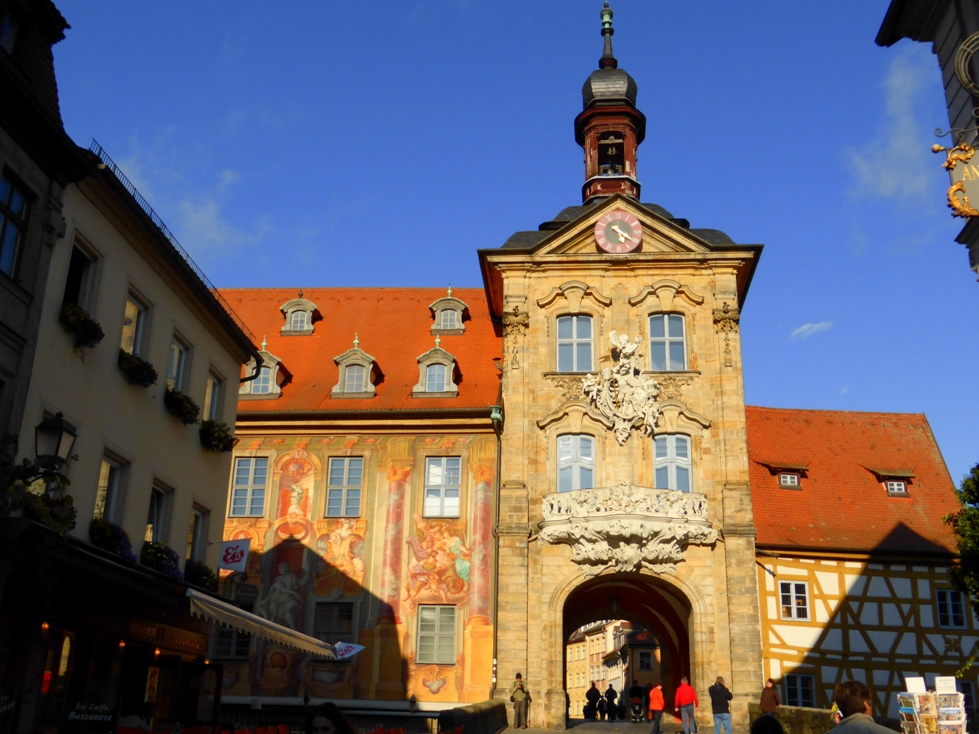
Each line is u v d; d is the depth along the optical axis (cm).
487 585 3272
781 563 3531
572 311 3344
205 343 2591
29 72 1805
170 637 2298
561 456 3194
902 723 1614
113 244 2066
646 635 6550
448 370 3631
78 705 1836
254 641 3300
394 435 3494
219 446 2559
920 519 3725
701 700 2905
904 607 3484
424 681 3191
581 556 3019
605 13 4103
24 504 1391
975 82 1483
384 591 3303
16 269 1728
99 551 1875
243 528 3425
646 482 3128
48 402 1795
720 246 3344
